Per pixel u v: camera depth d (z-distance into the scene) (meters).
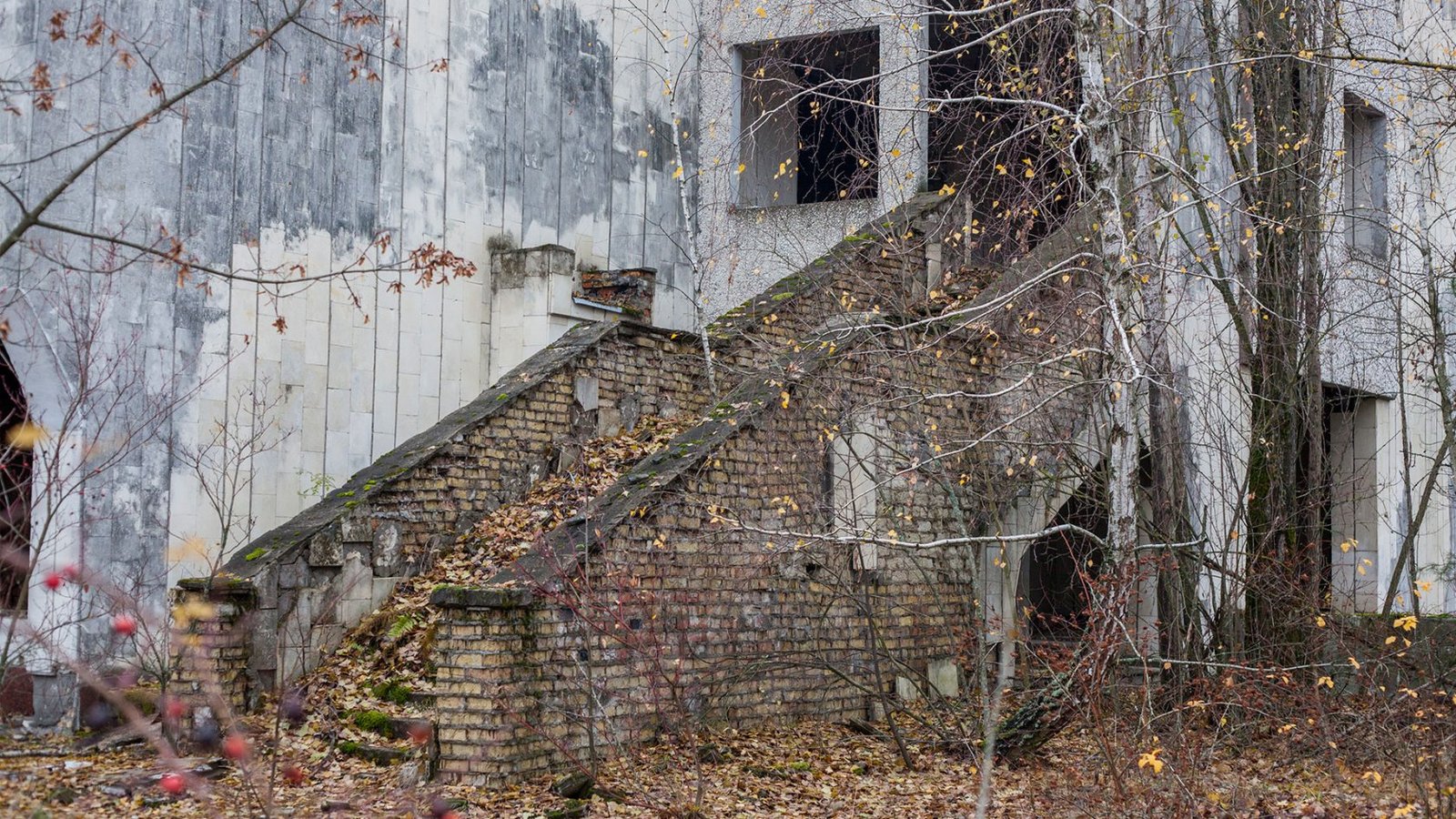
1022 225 17.95
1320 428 15.65
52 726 11.46
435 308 15.10
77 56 12.02
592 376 14.65
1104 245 12.05
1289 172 15.48
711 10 19.22
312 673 12.05
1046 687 11.87
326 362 13.95
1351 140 19.53
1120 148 12.64
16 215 11.88
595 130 17.45
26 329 11.87
